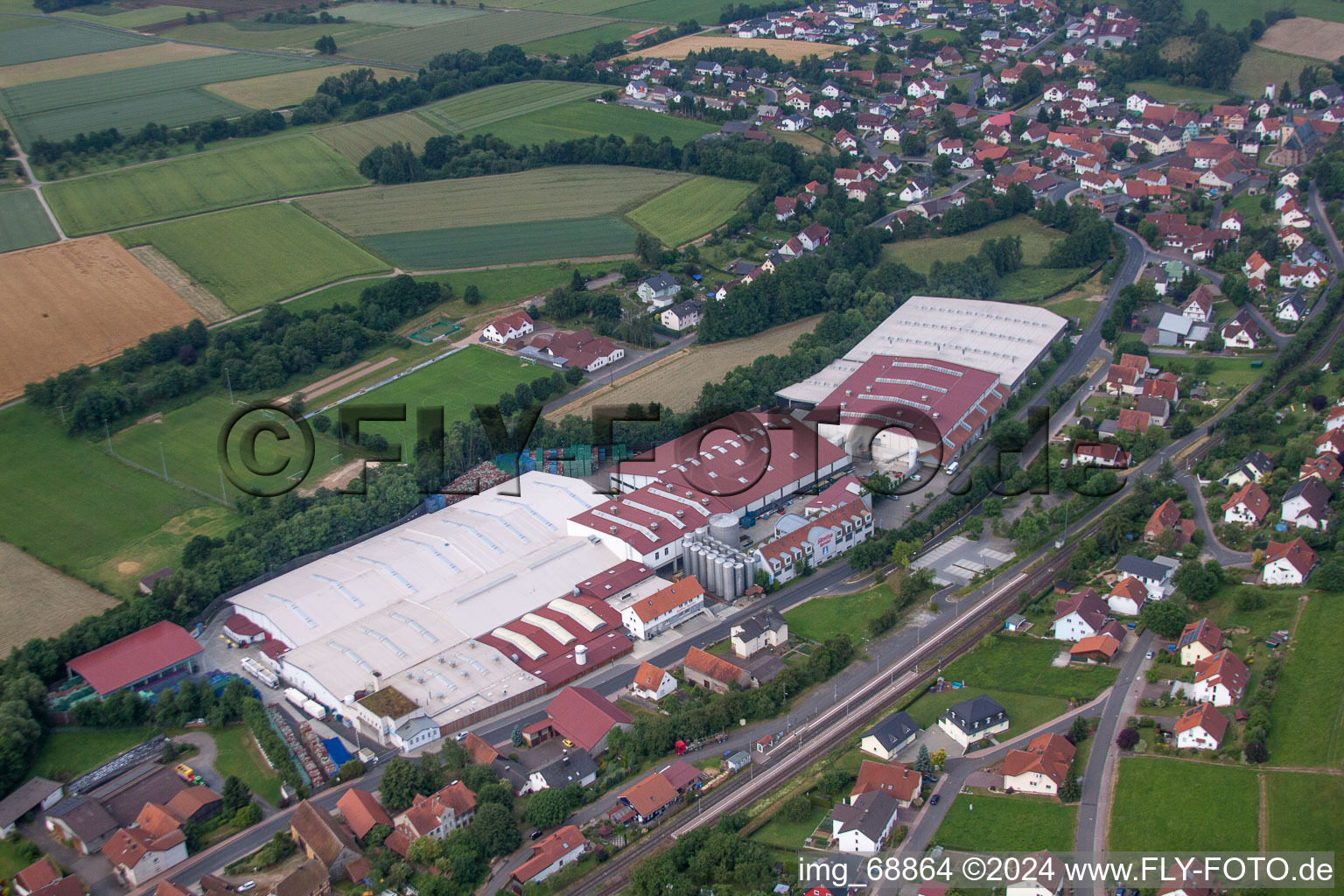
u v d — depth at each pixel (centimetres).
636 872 17688
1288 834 17375
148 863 18750
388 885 18138
